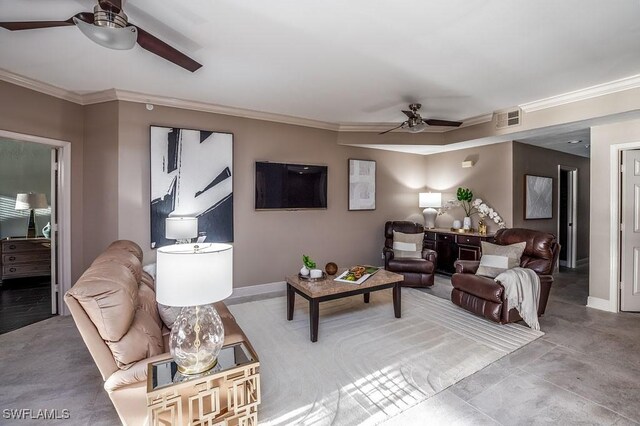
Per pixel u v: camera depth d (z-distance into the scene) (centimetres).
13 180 519
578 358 254
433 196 569
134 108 356
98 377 229
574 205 596
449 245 523
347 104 396
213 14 205
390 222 535
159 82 322
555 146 526
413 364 246
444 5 195
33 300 398
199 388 144
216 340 155
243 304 389
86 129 362
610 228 366
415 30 224
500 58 268
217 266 144
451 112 432
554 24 216
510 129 416
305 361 251
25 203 497
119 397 148
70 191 352
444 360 251
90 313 144
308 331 308
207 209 396
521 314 311
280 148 453
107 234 355
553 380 223
